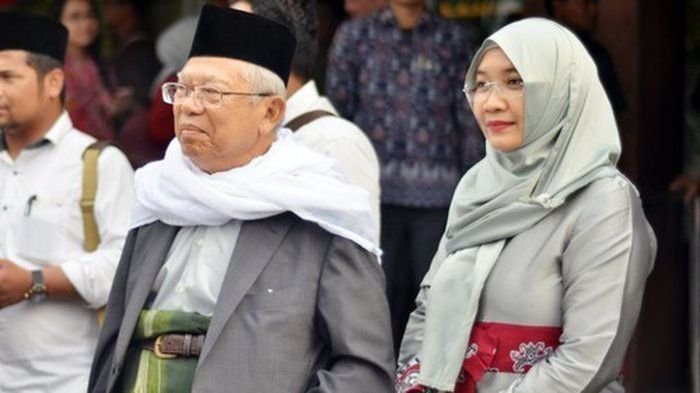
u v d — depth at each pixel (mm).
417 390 7996
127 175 10273
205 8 7918
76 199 10164
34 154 10250
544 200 7676
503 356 7719
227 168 7957
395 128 13672
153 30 17906
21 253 10141
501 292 7727
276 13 9711
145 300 8023
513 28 7789
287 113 9867
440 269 8031
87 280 10008
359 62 13750
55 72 10266
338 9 15781
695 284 13883
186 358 7836
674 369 14680
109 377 8148
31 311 10094
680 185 14039
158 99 14531
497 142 7789
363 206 7980
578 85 7707
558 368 7477
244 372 7637
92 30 15547
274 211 7844
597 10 13867
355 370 7723
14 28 10117
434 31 13727
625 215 7574
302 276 7805
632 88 13844
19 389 10133
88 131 15156
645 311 14305
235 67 7828
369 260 7949
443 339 7867
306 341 7781
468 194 8109
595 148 7723
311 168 8008
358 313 7793
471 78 8023
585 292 7520
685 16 14562
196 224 7996
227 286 7758
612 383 7789
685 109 14719
